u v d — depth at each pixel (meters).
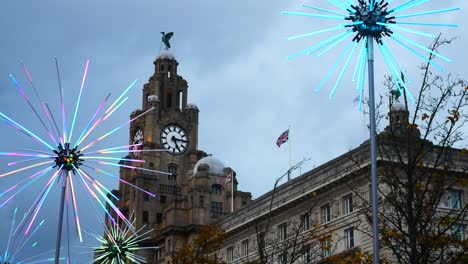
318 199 84.38
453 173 53.66
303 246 70.69
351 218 84.31
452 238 50.03
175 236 140.25
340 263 61.84
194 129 172.50
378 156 61.03
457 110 45.53
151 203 158.50
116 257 97.88
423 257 45.19
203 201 142.75
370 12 39.47
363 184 82.88
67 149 56.66
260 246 63.56
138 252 148.62
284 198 98.81
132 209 157.50
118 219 154.25
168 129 169.25
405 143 56.88
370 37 39.72
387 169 52.78
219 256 114.69
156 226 154.62
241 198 153.38
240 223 109.94
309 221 92.31
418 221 45.28
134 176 160.75
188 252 85.88
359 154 84.88
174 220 141.25
